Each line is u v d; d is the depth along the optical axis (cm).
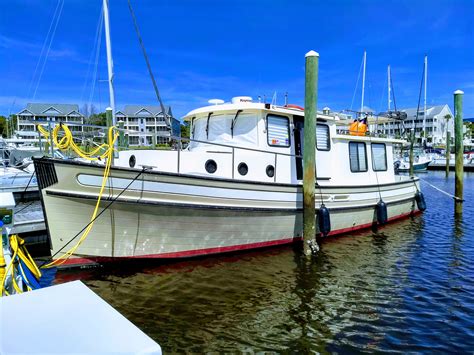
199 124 995
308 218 888
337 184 1034
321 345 514
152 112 7956
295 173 965
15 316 179
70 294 205
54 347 152
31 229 909
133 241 736
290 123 955
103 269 744
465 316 600
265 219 872
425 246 1010
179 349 500
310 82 870
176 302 639
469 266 847
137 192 702
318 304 641
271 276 762
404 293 691
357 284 731
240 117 921
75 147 707
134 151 841
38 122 750
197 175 754
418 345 516
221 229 816
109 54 1241
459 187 1508
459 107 1545
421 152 4959
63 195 660
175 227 760
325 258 884
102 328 169
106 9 1232
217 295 670
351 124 1269
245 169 865
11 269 456
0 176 1476
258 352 495
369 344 518
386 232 1159
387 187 1226
